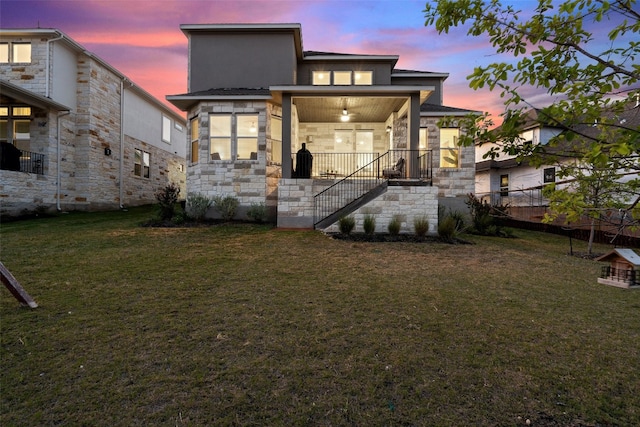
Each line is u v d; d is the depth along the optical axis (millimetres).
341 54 14617
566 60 1885
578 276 5965
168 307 3941
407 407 2268
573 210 1907
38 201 12734
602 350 3090
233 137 11781
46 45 13164
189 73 13625
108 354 2869
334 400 2328
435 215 9508
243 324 3520
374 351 3002
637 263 5113
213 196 11742
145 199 18953
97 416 2133
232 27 13328
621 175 1829
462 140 2051
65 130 13898
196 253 6734
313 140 14367
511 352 3023
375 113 13133
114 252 6668
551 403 2328
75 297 4199
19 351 2881
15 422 2066
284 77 13547
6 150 11891
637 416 2203
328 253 6969
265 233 9180
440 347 3094
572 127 1798
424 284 5035
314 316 3760
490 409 2258
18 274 5082
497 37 2143
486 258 7051
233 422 2105
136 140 18109
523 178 18266
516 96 1812
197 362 2773
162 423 2086
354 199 10141
